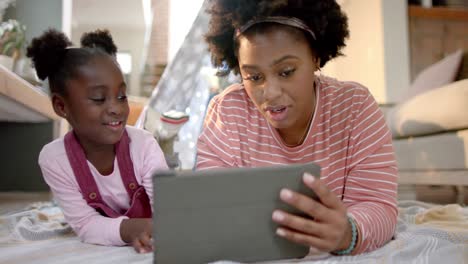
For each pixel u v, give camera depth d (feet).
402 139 8.27
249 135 3.24
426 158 7.36
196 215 2.16
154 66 17.38
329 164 3.05
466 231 3.21
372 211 2.67
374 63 11.37
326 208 2.21
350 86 3.12
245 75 2.72
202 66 6.34
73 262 2.52
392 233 2.79
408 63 11.03
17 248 3.05
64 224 4.12
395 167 2.94
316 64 3.00
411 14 11.09
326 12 2.85
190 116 6.05
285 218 2.20
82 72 3.26
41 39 3.47
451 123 6.63
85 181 3.44
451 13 11.25
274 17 2.56
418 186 9.16
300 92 2.68
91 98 3.25
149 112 5.74
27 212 4.58
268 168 2.22
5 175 9.37
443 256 2.43
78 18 20.59
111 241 3.13
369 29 11.61
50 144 3.55
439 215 4.13
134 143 3.59
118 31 21.74
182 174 2.11
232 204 2.19
